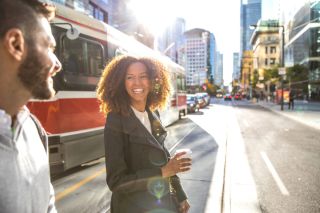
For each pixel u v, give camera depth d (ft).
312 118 69.62
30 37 3.26
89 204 16.14
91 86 22.49
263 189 18.65
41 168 3.68
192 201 16.05
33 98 3.59
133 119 6.31
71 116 20.17
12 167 3.15
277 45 334.85
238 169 23.49
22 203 3.23
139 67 6.76
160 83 7.34
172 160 6.06
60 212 15.02
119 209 6.18
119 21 98.27
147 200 5.96
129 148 6.30
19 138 3.40
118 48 26.89
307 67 181.68
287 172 22.65
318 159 27.25
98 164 24.81
